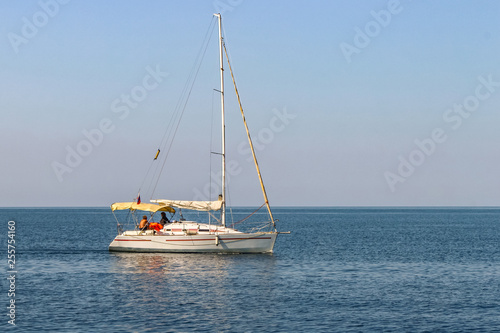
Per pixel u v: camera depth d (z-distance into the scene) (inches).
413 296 1262.3
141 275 1524.4
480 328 981.8
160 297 1221.7
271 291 1305.4
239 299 1206.9
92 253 2081.7
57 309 1099.9
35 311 1082.7
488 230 4261.8
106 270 1620.3
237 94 2017.7
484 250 2428.6
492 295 1280.8
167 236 1910.7
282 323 1000.9
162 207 1929.1
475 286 1406.3
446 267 1795.0
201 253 1902.1
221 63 1999.3
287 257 2032.5
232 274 1547.7
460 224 5531.5
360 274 1608.0
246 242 1909.4
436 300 1217.4
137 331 939.3
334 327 978.1
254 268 1659.7
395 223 5762.8
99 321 1006.4
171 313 1067.9
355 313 1084.5
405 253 2263.8
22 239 3026.6
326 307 1135.0
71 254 2052.2
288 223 5718.5
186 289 1318.9
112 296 1232.2
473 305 1167.0
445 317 1057.5
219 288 1337.4
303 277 1526.8
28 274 1560.0
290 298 1224.2
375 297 1244.5
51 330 944.9
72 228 4343.0
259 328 964.0
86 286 1359.5
